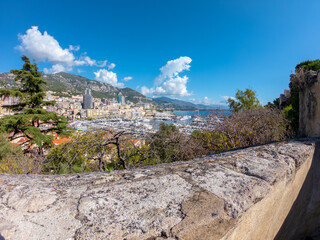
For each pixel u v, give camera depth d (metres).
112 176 1.26
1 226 0.68
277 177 1.19
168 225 0.72
